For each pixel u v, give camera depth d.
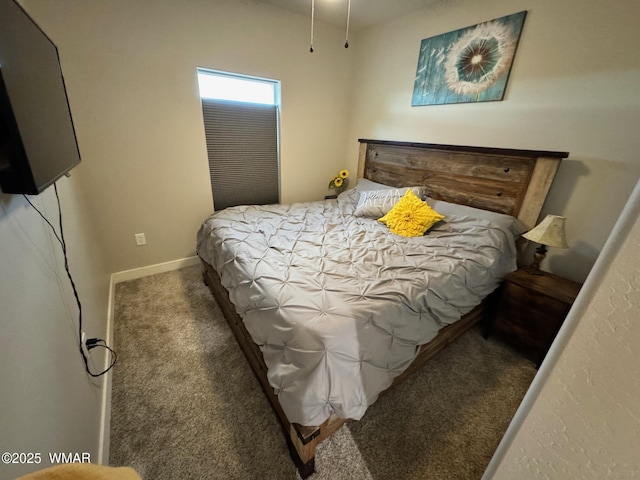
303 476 1.07
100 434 1.12
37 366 0.68
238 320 1.67
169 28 2.11
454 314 1.49
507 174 2.00
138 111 2.17
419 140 2.63
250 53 2.48
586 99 1.64
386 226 2.20
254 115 2.77
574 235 1.82
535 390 0.39
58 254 1.07
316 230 2.06
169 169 2.44
